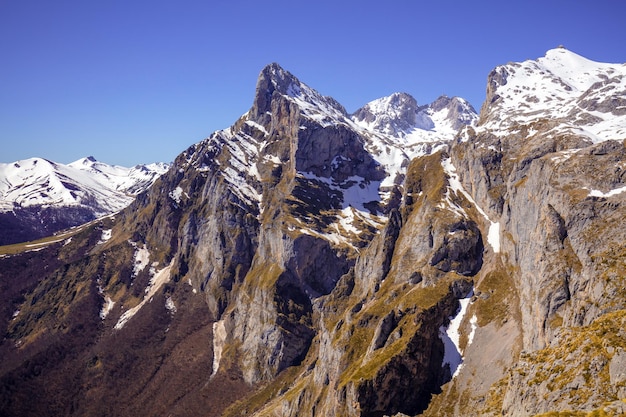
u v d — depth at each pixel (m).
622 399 90.00
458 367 179.38
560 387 104.56
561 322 147.12
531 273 176.12
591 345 106.75
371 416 173.25
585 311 131.75
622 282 127.44
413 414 172.38
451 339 188.50
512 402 118.75
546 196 180.50
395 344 186.62
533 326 159.38
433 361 183.00
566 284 152.38
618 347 99.88
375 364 181.75
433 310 193.88
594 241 151.62
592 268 142.75
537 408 107.38
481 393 164.75
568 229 163.12
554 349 117.38
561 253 160.25
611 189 164.12
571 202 165.50
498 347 173.75
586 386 100.56
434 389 177.00
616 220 152.38
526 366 119.50
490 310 189.25
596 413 88.62
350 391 178.00
